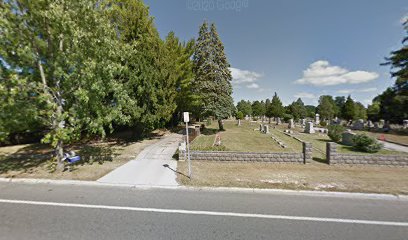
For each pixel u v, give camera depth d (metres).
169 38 21.69
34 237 3.71
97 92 7.82
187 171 7.82
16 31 6.61
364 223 4.26
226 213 4.66
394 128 24.36
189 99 21.05
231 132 22.27
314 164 8.73
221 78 21.41
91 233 3.83
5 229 3.96
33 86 6.70
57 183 6.67
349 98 42.22
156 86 14.35
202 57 21.78
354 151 11.30
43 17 6.79
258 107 60.53
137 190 6.11
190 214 4.61
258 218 4.44
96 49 7.59
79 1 6.84
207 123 34.00
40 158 9.82
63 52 7.27
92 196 5.63
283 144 13.81
